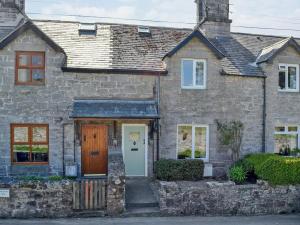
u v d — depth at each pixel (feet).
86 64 61.72
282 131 69.51
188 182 58.13
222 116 65.77
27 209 49.24
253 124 67.41
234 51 73.36
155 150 63.36
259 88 67.97
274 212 55.11
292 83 70.18
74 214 49.90
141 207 52.60
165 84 63.72
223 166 65.57
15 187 49.08
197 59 65.05
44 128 61.05
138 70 62.39
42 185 49.52
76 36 68.13
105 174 62.03
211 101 65.31
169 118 63.77
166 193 51.62
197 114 64.80
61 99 60.85
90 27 70.54
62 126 60.85
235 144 66.03
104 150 62.08
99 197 50.55
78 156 61.05
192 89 64.69
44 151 60.95
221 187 53.26
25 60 60.49
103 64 62.23
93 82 61.82
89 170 61.87
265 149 67.77
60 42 66.13
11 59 59.57
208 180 61.77
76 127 60.90
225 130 65.57
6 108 59.57
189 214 52.16
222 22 77.30
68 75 61.11
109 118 58.75
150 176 63.36
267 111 68.13
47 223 46.80
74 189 50.08
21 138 60.54
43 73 60.80
